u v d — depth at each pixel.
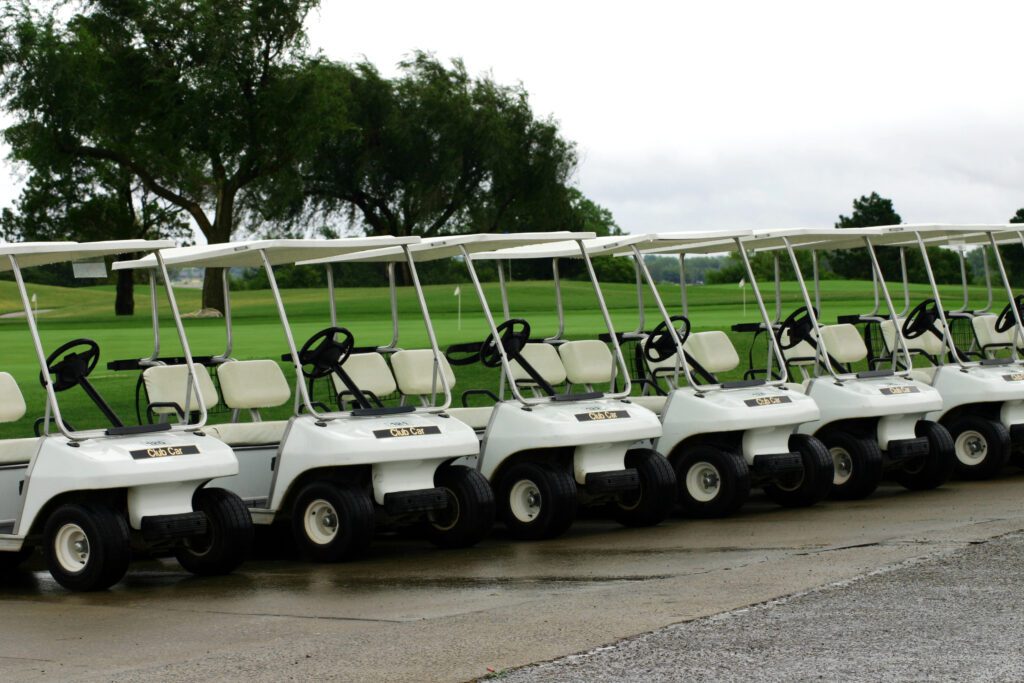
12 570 9.74
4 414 9.24
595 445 10.30
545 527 10.01
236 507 8.95
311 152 43.91
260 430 10.21
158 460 8.48
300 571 9.02
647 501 10.55
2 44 39.69
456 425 9.70
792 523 10.36
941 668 5.68
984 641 6.13
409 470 9.53
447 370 11.17
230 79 42.03
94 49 41.00
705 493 11.02
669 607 7.05
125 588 8.56
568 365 11.87
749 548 9.10
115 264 10.36
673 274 75.25
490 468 10.23
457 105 51.75
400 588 8.09
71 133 41.75
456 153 52.31
